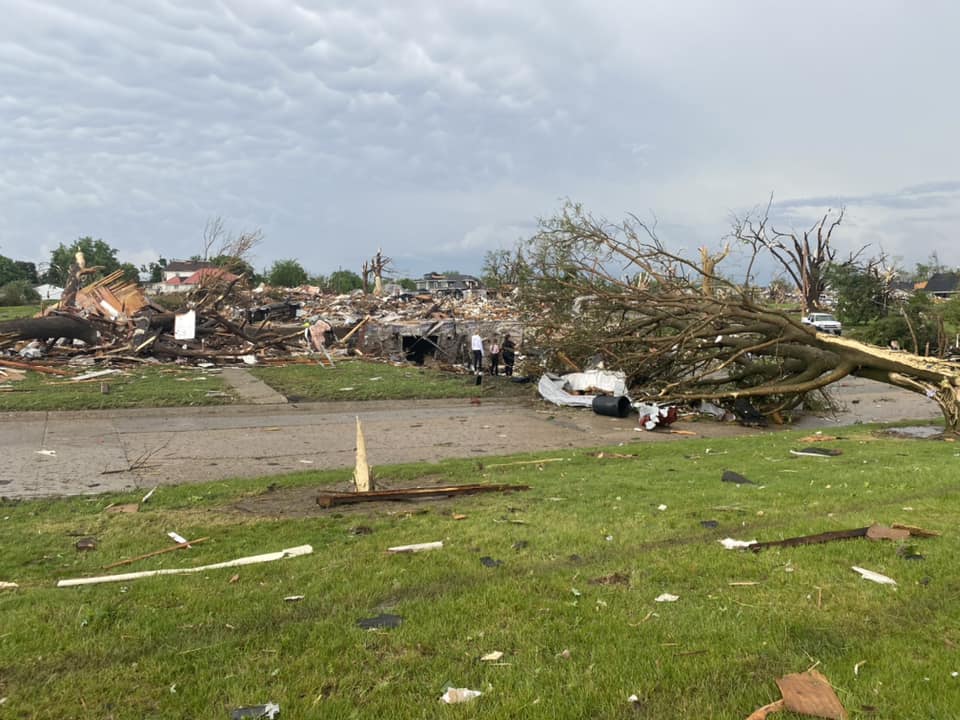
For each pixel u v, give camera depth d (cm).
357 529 578
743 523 558
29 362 2017
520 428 1423
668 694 289
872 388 2264
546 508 636
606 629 353
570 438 1310
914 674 294
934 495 640
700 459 952
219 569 472
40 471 914
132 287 2727
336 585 429
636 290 1750
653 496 674
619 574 438
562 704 280
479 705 281
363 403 1695
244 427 1349
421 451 1142
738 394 1580
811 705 266
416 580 437
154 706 288
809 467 837
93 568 487
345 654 332
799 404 1680
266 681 308
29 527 610
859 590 394
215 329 2681
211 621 376
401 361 2745
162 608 395
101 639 353
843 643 330
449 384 1992
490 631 354
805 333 1576
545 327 1956
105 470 933
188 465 984
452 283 10056
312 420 1463
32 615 383
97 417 1406
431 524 586
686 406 1752
